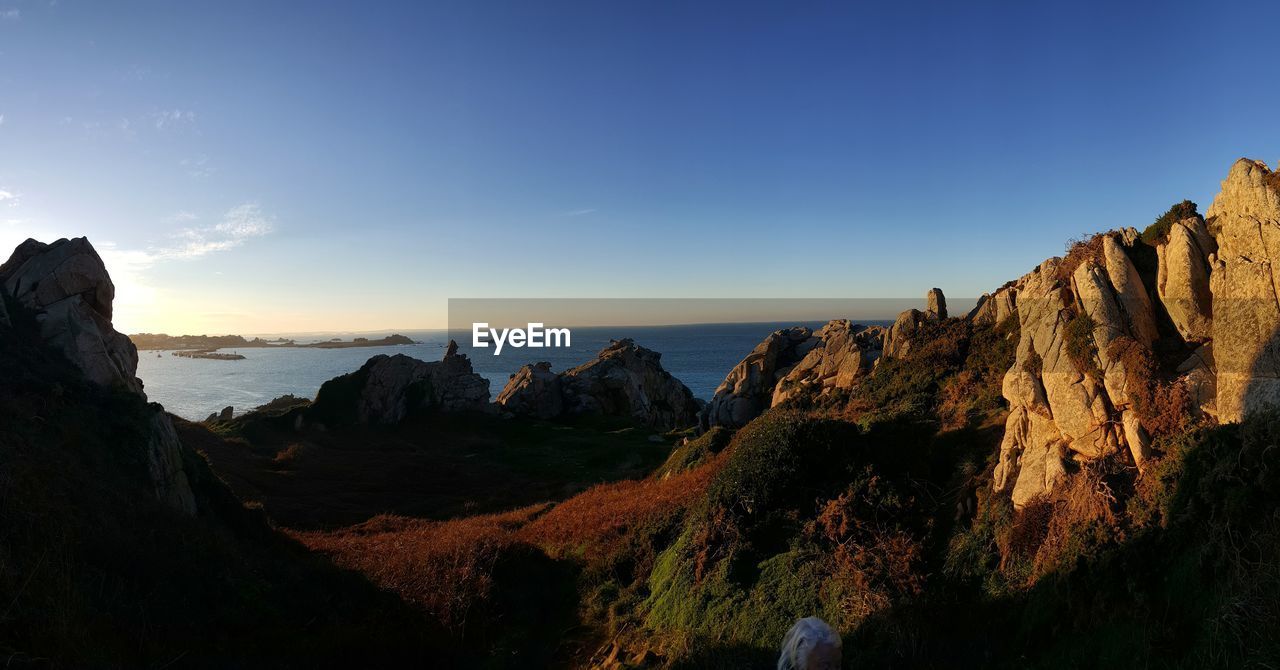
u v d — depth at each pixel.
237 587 13.84
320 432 52.19
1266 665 6.16
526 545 18.86
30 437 14.55
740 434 24.67
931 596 11.14
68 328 21.52
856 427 16.23
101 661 9.20
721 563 13.64
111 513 13.80
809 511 14.39
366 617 14.20
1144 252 13.10
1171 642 7.52
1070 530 9.99
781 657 4.52
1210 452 8.84
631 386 72.25
